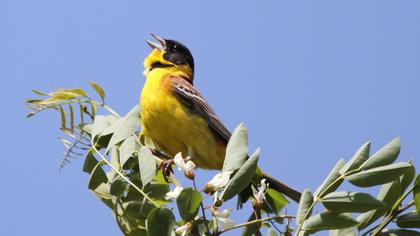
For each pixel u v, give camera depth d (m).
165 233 7.13
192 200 7.23
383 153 7.04
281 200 10.02
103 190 8.89
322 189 7.15
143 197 8.57
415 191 7.39
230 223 7.39
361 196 6.89
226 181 7.48
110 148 8.85
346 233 7.53
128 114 9.08
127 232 8.55
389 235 7.56
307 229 7.02
